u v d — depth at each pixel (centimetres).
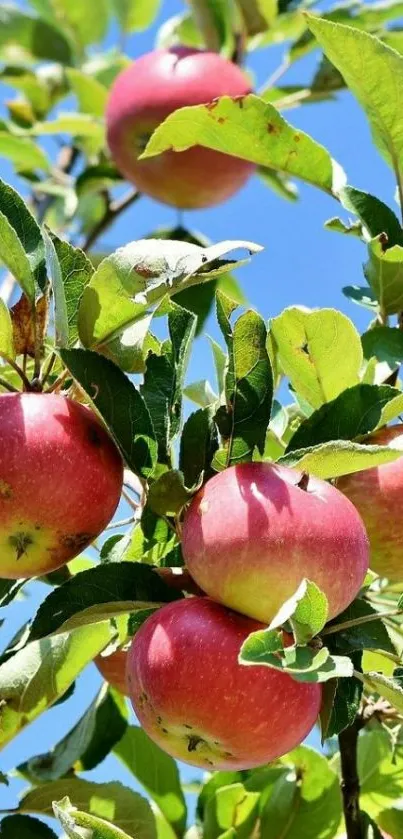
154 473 51
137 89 105
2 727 63
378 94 67
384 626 53
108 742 71
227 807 70
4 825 64
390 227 67
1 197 58
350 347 59
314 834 69
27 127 129
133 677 50
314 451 49
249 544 47
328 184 72
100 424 52
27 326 54
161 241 52
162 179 110
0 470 49
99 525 51
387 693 49
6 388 54
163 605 52
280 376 70
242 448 53
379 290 67
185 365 55
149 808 67
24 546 50
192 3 121
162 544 56
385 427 60
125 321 54
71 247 58
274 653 44
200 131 71
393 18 120
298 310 58
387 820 71
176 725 49
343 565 47
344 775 62
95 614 51
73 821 52
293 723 48
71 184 119
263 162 72
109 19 140
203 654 47
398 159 69
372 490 58
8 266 53
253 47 123
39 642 63
